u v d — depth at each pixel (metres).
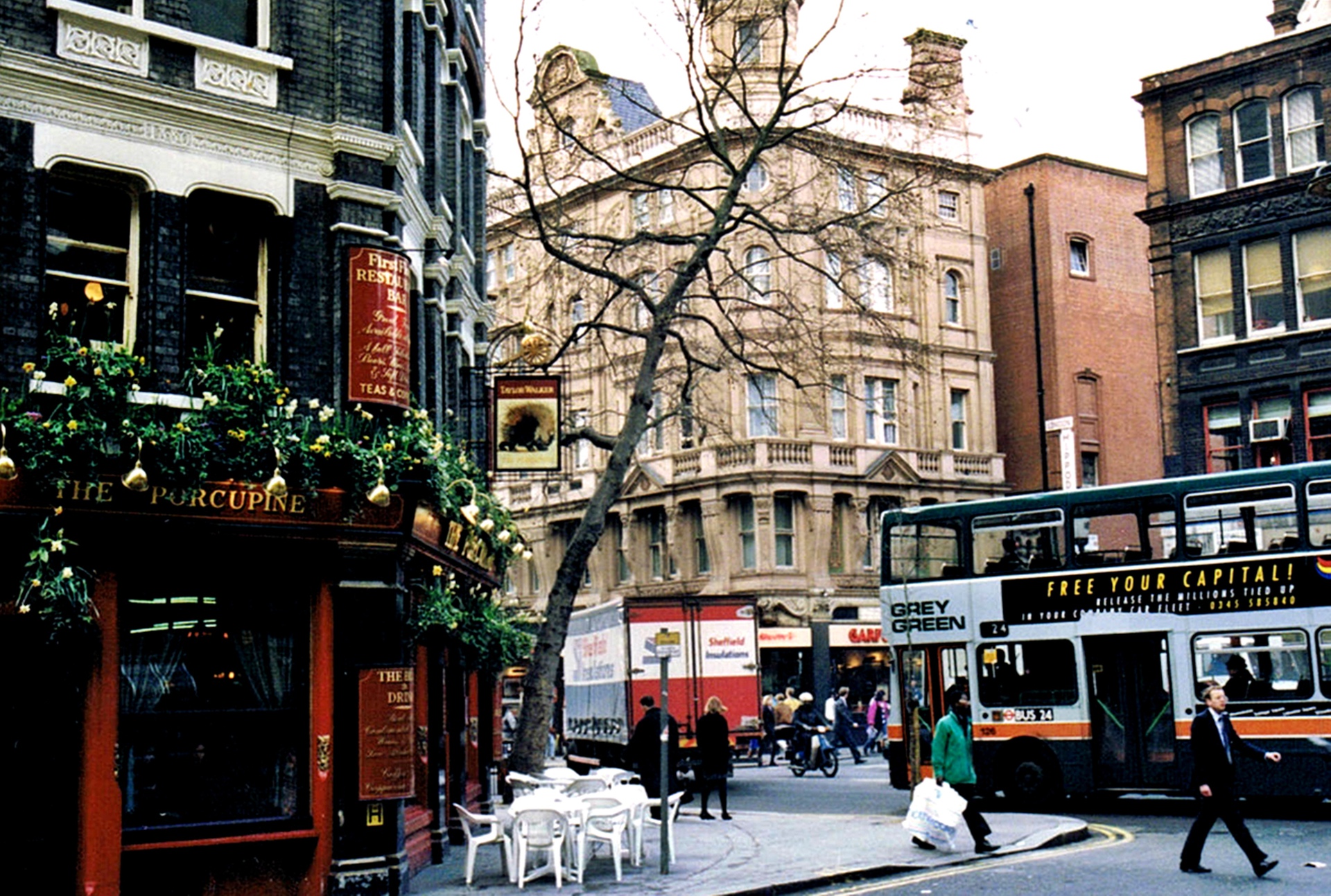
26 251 12.73
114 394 12.26
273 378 13.26
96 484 12.20
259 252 14.41
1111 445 52.91
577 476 51.56
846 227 23.98
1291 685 18.84
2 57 12.70
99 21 13.37
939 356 49.59
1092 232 53.75
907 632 22.02
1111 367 53.34
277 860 13.34
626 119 53.28
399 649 14.21
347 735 13.73
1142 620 20.23
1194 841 14.00
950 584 22.30
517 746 19.28
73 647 12.45
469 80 24.36
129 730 12.81
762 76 43.25
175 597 13.20
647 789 20.25
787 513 46.78
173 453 12.29
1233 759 14.01
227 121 14.07
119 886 12.45
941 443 49.59
